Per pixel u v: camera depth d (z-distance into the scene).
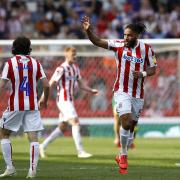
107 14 62.47
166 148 37.16
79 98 46.88
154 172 24.73
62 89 33.03
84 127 46.75
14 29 60.78
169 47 48.31
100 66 47.38
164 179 22.44
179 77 48.22
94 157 31.58
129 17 62.75
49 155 32.91
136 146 38.62
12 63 21.69
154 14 63.28
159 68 48.09
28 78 21.73
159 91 48.03
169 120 47.06
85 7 63.09
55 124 45.81
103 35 61.06
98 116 47.00
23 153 33.41
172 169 25.95
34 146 21.73
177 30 62.38
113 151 35.28
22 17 61.50
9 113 21.70
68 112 32.56
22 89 21.64
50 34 60.78
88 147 38.00
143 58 24.06
